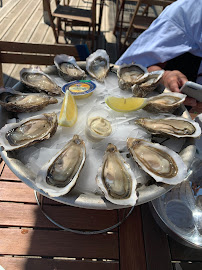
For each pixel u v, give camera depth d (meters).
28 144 0.28
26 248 0.33
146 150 0.30
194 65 0.60
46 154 0.28
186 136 0.31
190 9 0.55
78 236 0.35
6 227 0.35
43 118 0.32
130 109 0.33
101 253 0.34
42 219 0.36
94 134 0.29
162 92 0.40
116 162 0.28
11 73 0.96
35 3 1.56
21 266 0.32
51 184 0.26
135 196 0.24
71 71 0.42
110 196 0.24
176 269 0.33
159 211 0.34
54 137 0.31
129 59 0.59
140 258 0.33
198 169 0.38
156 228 0.36
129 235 0.36
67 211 0.38
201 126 0.37
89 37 1.19
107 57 0.44
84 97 0.36
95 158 0.29
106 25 1.42
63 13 1.10
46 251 0.33
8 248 0.33
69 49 0.50
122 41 1.28
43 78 0.39
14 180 0.40
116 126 0.33
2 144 0.27
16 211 0.37
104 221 0.37
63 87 0.36
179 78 0.48
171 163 0.28
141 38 0.59
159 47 0.56
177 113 0.37
